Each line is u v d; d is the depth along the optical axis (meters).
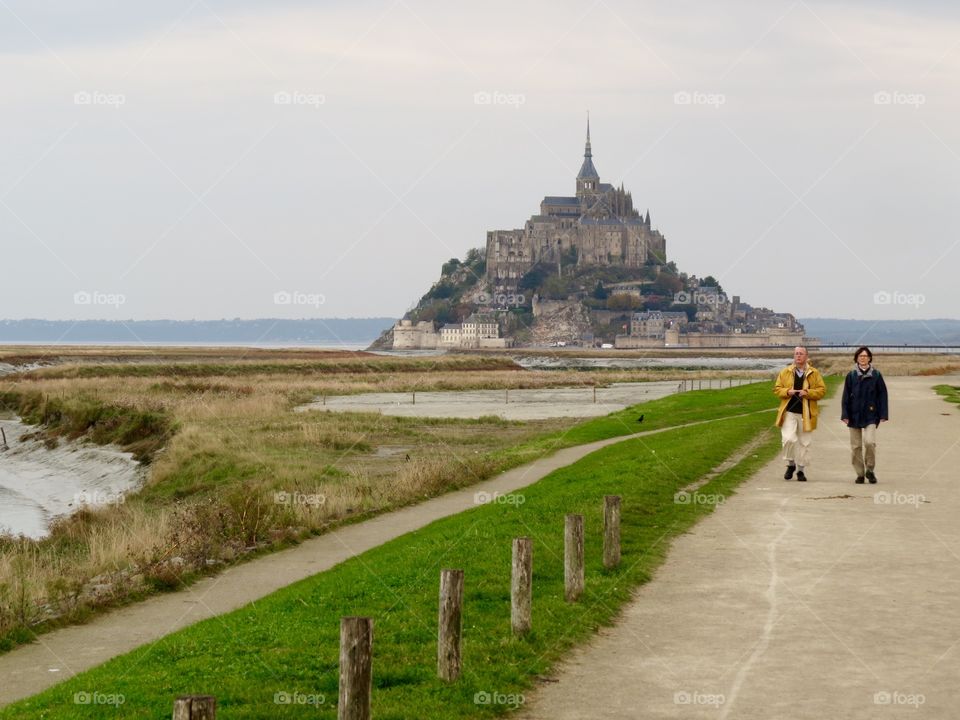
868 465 24.41
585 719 9.98
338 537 23.70
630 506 21.42
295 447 44.91
